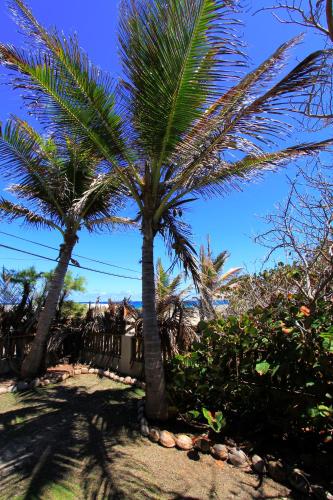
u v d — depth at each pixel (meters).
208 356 4.90
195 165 4.88
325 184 4.46
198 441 4.18
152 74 4.16
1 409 5.64
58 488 3.21
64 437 4.38
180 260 5.74
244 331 4.45
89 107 4.68
